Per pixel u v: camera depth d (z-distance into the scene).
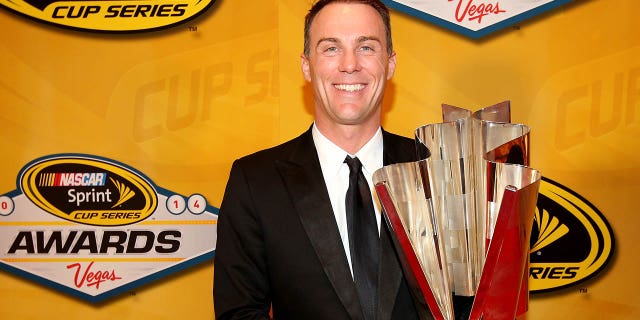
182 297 2.26
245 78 2.21
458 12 2.18
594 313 2.16
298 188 1.52
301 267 1.47
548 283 2.18
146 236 2.25
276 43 2.21
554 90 2.15
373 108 1.53
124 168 2.24
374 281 1.42
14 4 2.24
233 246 1.55
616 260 2.15
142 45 2.23
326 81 1.50
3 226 2.26
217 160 2.23
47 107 2.24
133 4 2.23
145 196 2.25
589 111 2.14
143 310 2.27
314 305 1.44
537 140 2.16
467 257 1.17
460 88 2.18
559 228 2.17
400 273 1.41
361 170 1.54
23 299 2.27
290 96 2.21
